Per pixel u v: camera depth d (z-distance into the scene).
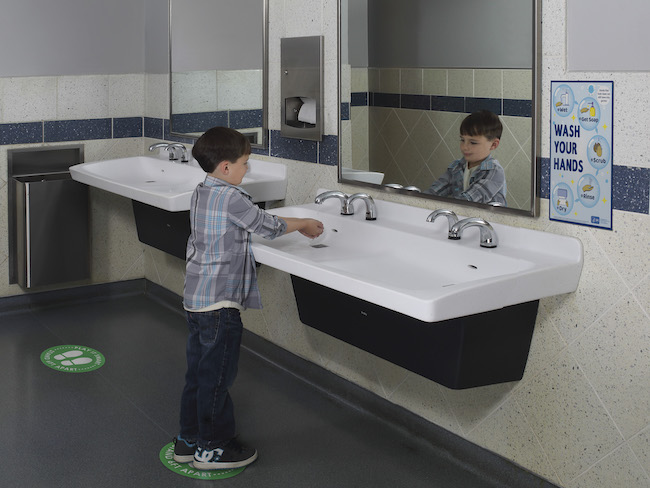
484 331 2.27
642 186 2.08
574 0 2.16
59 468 2.71
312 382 3.44
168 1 4.20
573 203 2.26
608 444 2.28
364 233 2.79
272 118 3.51
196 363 2.70
